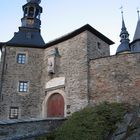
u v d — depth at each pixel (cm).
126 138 1114
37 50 1817
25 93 1677
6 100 1630
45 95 1653
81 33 1614
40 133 1088
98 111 1182
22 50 1794
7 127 980
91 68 1485
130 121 1170
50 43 1752
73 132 1087
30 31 1998
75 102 1461
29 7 2108
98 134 1057
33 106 1653
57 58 1673
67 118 1243
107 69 1424
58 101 1576
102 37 1709
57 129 1148
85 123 1112
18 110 1628
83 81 1471
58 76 1625
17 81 1698
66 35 1650
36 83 1719
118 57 1418
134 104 1276
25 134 1036
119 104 1250
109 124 1110
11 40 1856
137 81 1327
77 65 1547
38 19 2102
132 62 1377
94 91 1418
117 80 1372
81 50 1567
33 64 1769
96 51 1619
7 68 1720
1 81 1670
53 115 1566
